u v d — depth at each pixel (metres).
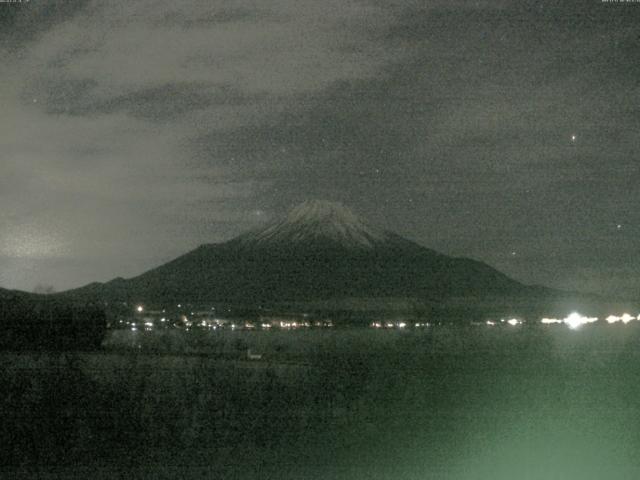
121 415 15.04
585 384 19.73
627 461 13.19
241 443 14.79
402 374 18.73
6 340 31.77
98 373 19.34
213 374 19.98
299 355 28.56
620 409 17.78
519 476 12.05
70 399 15.23
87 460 13.29
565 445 14.56
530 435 15.39
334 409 17.52
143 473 12.43
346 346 21.34
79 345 33.91
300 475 12.33
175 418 15.78
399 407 17.14
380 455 13.68
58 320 33.34
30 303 33.38
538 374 19.92
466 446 14.52
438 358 19.75
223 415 16.34
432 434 15.54
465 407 17.62
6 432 13.86
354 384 18.48
